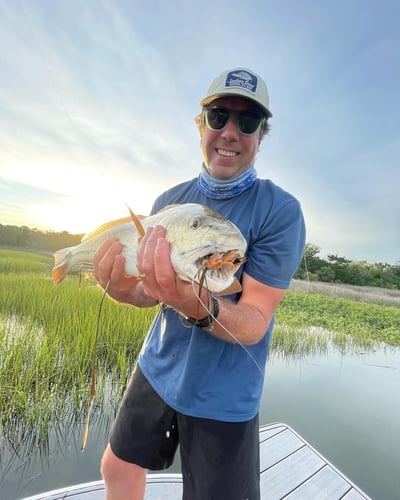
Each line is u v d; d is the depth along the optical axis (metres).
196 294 0.53
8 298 3.49
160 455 0.75
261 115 0.70
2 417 1.53
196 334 0.66
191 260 0.56
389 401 2.36
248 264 0.67
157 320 0.83
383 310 7.21
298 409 2.14
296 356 3.38
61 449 1.48
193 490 0.66
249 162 0.72
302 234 0.68
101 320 2.72
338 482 1.16
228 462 0.64
